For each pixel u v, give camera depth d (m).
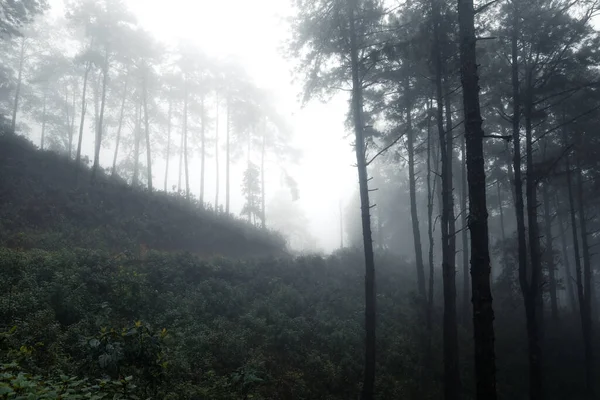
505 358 19.66
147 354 6.36
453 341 13.59
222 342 12.50
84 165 27.94
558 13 14.78
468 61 8.38
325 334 16.12
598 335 24.06
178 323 12.95
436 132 23.03
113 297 12.88
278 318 15.78
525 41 16.09
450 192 17.48
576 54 15.90
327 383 13.38
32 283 11.83
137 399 5.46
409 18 15.23
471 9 8.70
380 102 21.83
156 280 15.69
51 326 9.95
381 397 13.71
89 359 6.49
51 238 17.59
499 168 27.88
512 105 17.06
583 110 19.12
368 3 13.31
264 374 11.95
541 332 19.97
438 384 15.84
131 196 26.05
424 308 21.11
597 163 21.03
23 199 20.33
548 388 18.02
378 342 16.88
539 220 32.69
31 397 4.06
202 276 17.81
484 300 7.42
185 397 9.23
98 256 15.41
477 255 7.64
